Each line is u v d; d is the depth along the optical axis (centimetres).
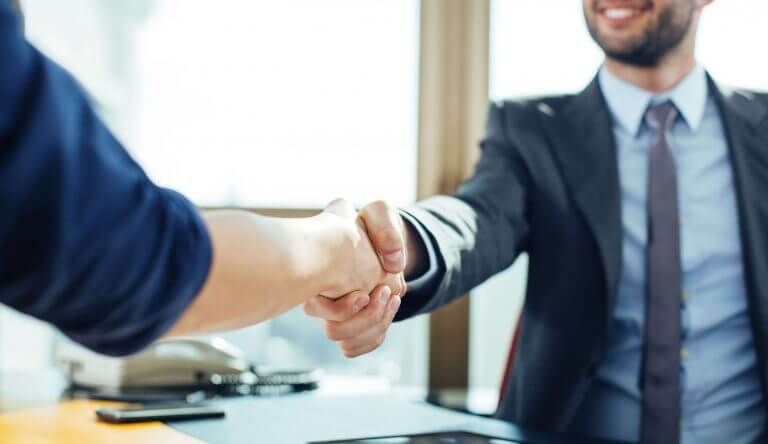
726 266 126
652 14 129
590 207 128
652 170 130
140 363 142
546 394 126
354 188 214
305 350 203
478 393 204
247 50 220
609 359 127
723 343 125
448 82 214
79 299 41
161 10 228
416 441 90
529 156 134
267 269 56
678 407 122
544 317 129
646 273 126
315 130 214
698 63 133
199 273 47
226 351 151
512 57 204
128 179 44
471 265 107
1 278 39
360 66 217
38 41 225
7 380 130
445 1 214
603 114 134
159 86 224
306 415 107
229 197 214
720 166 130
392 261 82
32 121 38
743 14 169
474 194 125
